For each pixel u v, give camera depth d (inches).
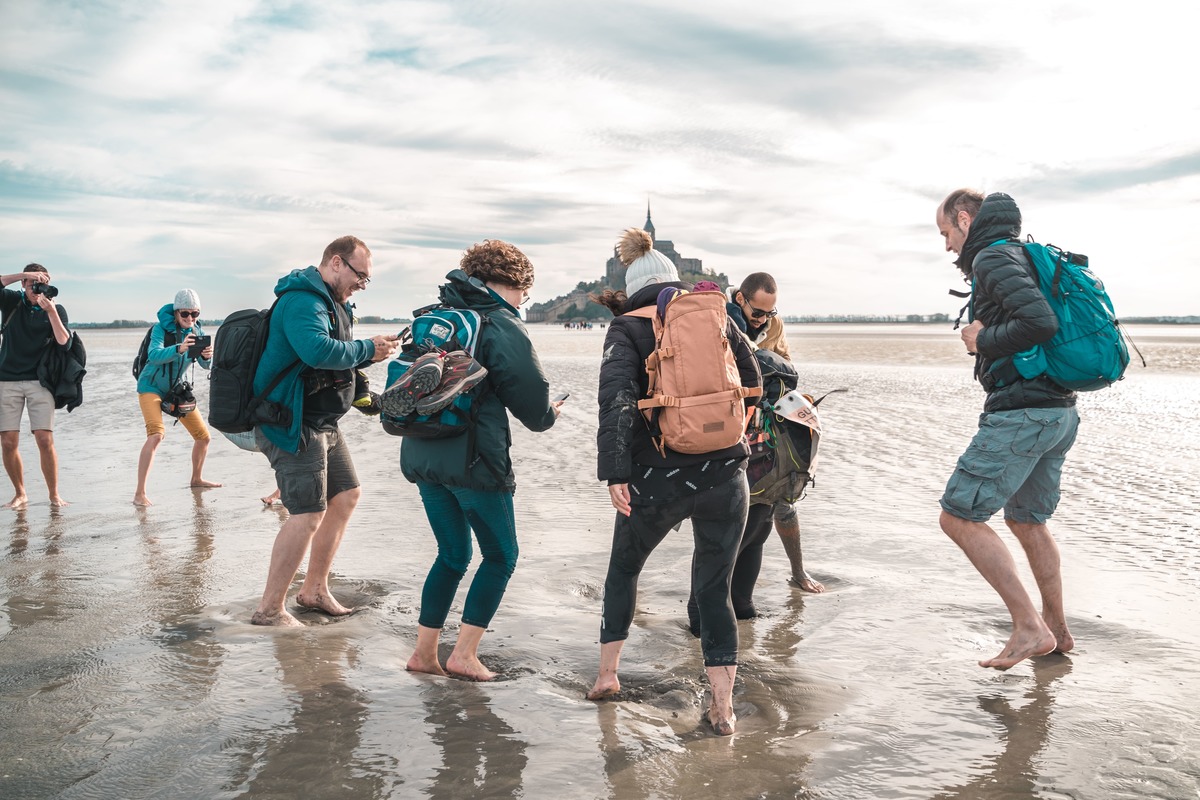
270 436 170.4
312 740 119.1
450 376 135.9
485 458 143.5
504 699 135.8
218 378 168.1
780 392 176.7
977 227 152.6
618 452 126.1
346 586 203.3
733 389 127.3
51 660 148.9
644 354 133.3
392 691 138.3
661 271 141.6
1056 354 140.6
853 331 5585.6
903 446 417.7
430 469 143.5
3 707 128.7
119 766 110.4
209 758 113.0
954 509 148.6
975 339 147.3
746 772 111.3
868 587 195.9
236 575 207.8
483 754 116.0
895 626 169.8
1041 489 153.6
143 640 160.1
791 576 206.8
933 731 123.2
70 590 193.5
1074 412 148.1
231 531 254.7
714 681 126.7
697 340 127.1
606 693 137.9
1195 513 261.4
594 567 214.7
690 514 132.0
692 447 126.5
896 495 297.7
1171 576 196.5
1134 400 645.3
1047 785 106.9
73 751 114.4
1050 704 131.8
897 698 135.7
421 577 209.5
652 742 120.3
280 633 166.2
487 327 145.1
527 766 112.5
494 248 152.2
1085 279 142.3
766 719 129.0
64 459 404.8
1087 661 149.8
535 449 414.3
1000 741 119.5
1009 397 145.3
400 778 108.7
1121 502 279.0
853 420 530.0
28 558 222.8
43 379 289.9
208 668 146.3
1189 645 155.0
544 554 225.9
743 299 185.2
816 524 255.8
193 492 320.2
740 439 129.6
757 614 179.0
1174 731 121.3
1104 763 112.3
